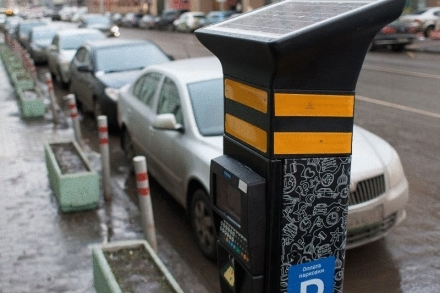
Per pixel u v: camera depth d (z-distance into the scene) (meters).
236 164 2.31
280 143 2.06
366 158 4.62
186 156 5.04
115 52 10.51
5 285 4.43
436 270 4.54
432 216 5.60
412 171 6.97
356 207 4.35
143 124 6.37
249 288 2.28
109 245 4.02
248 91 2.18
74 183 5.84
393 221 4.69
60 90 14.94
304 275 2.22
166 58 10.57
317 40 1.89
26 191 6.66
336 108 2.08
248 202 2.11
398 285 4.33
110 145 8.91
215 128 5.15
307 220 2.16
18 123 10.63
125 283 3.52
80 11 56.91
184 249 5.06
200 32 2.34
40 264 4.78
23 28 25.47
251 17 2.43
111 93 9.30
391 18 1.94
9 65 17.16
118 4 67.62
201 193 4.77
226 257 2.54
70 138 9.40
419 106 10.83
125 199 6.37
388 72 15.75
